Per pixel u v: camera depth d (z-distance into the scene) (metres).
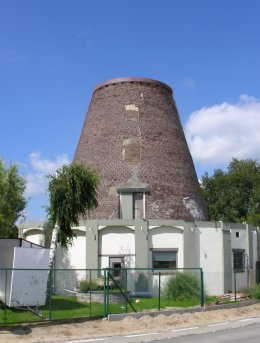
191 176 42.28
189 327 22.59
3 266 24.89
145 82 42.91
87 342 18.20
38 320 21.30
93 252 35.41
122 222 35.81
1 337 18.56
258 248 44.06
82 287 31.00
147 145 40.62
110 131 41.38
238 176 74.56
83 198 30.92
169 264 36.06
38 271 24.58
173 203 39.34
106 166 40.19
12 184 41.97
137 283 34.84
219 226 38.03
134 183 38.91
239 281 39.28
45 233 37.50
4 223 40.09
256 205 73.88
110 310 24.66
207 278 36.75
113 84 42.91
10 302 23.28
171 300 30.33
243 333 20.08
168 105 43.66
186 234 36.56
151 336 19.70
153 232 36.12
